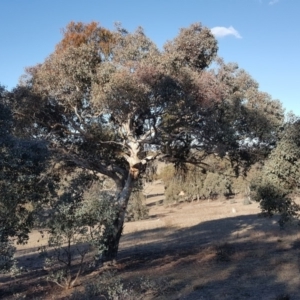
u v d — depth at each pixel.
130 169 18.03
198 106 14.66
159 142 17.55
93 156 18.45
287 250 17.78
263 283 12.71
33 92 15.62
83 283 14.46
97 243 13.65
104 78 14.54
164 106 14.70
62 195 13.34
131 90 13.68
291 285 12.20
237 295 11.59
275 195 12.02
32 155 9.61
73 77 15.18
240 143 17.14
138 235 31.72
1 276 19.31
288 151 11.62
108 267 17.19
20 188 10.45
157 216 48.56
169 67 14.37
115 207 14.58
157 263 18.02
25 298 13.41
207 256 17.98
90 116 16.72
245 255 17.34
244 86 16.89
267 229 25.86
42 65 16.22
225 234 26.48
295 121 12.32
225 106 15.67
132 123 16.98
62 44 16.05
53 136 17.86
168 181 58.78
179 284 13.40
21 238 11.12
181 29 16.23
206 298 11.52
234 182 59.53
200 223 34.78
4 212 9.96
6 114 9.75
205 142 17.03
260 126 16.12
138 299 11.27
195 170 21.95
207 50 16.44
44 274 18.12
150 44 15.55
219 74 16.45
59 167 18.19
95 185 18.61
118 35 15.85
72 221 13.30
